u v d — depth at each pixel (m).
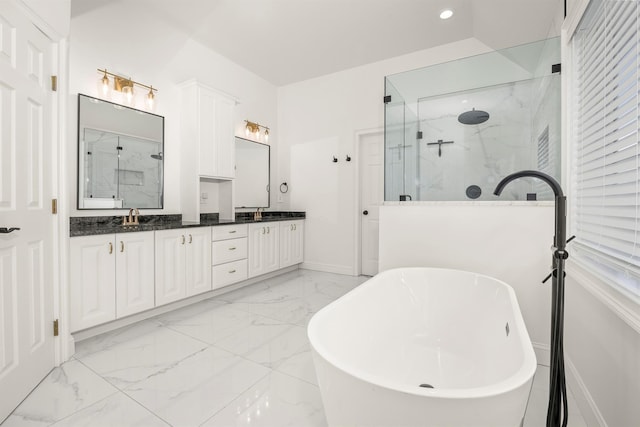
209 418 1.33
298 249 4.30
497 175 2.32
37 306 1.57
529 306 1.95
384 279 1.91
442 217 2.21
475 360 1.64
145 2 2.74
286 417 1.34
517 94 2.25
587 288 1.27
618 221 1.17
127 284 2.23
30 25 1.51
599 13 1.41
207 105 3.20
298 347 2.01
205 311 2.70
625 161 1.10
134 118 2.76
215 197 3.64
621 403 1.05
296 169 4.52
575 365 1.53
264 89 4.41
